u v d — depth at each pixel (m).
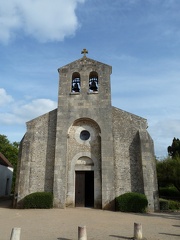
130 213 13.62
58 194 15.20
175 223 10.70
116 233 8.33
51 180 15.83
